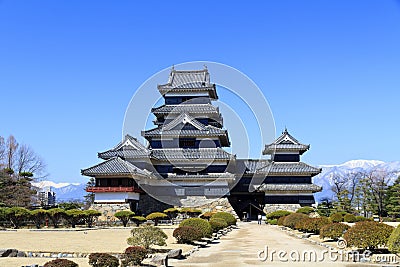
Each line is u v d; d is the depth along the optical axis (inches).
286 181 3043.8
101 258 773.9
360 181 3353.8
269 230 2055.9
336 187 4082.2
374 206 3174.2
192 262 935.7
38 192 3314.5
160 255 903.1
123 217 2239.2
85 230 1823.3
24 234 1544.0
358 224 1049.5
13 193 2790.4
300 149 3102.9
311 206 2977.4
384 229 1010.1
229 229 2025.1
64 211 2028.8
